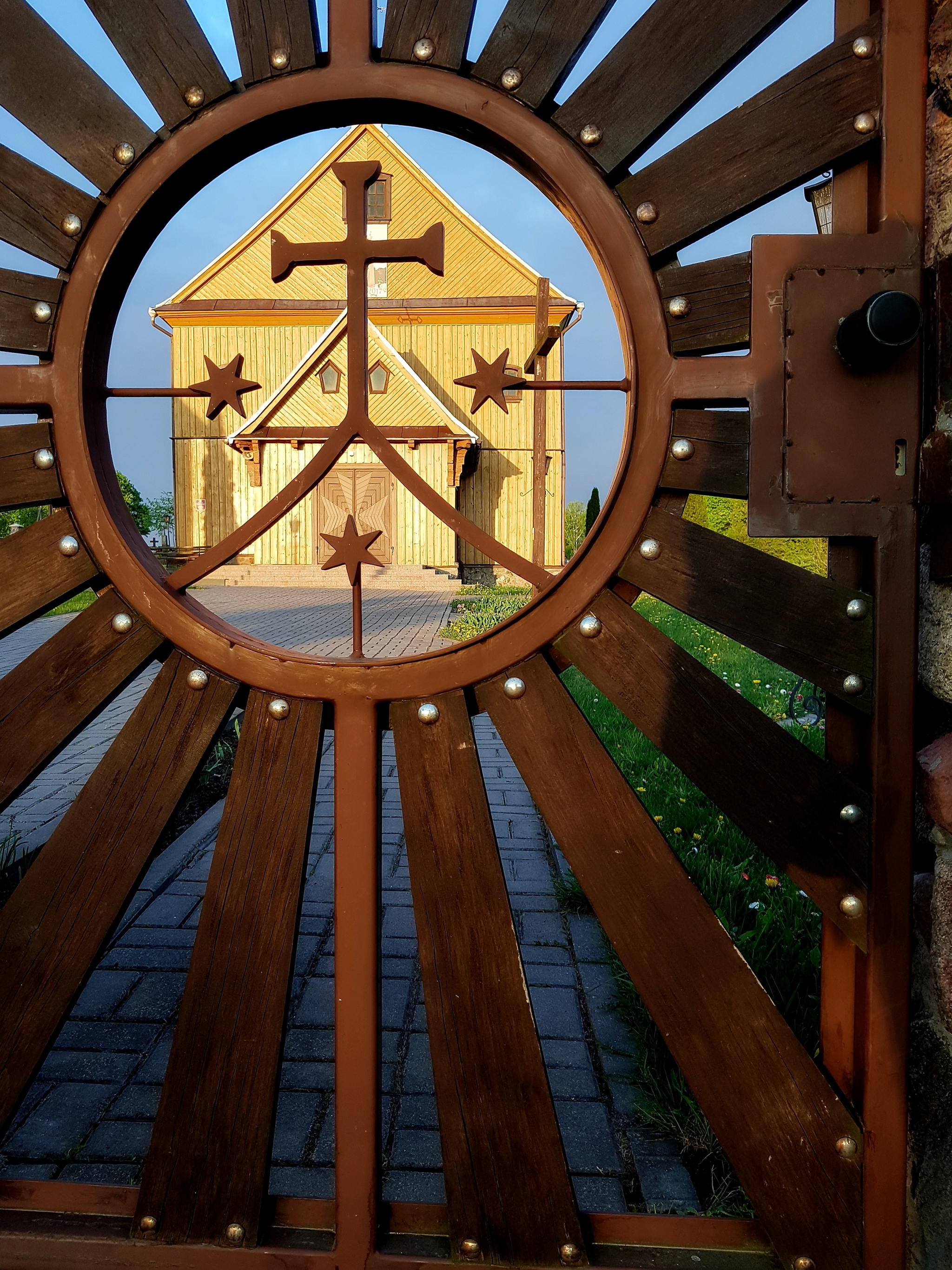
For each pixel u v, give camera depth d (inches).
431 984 50.3
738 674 249.8
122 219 48.3
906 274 46.1
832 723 49.9
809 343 46.4
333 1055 78.3
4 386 48.9
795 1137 48.7
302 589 718.5
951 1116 44.4
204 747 50.4
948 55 43.8
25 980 50.8
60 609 470.9
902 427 46.4
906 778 47.1
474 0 47.1
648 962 49.6
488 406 807.1
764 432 46.8
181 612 50.1
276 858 50.4
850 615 47.7
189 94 47.8
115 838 50.8
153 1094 72.7
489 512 812.6
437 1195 61.0
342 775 50.1
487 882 49.9
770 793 48.2
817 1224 48.5
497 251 797.2
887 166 45.9
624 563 49.0
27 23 47.9
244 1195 49.9
